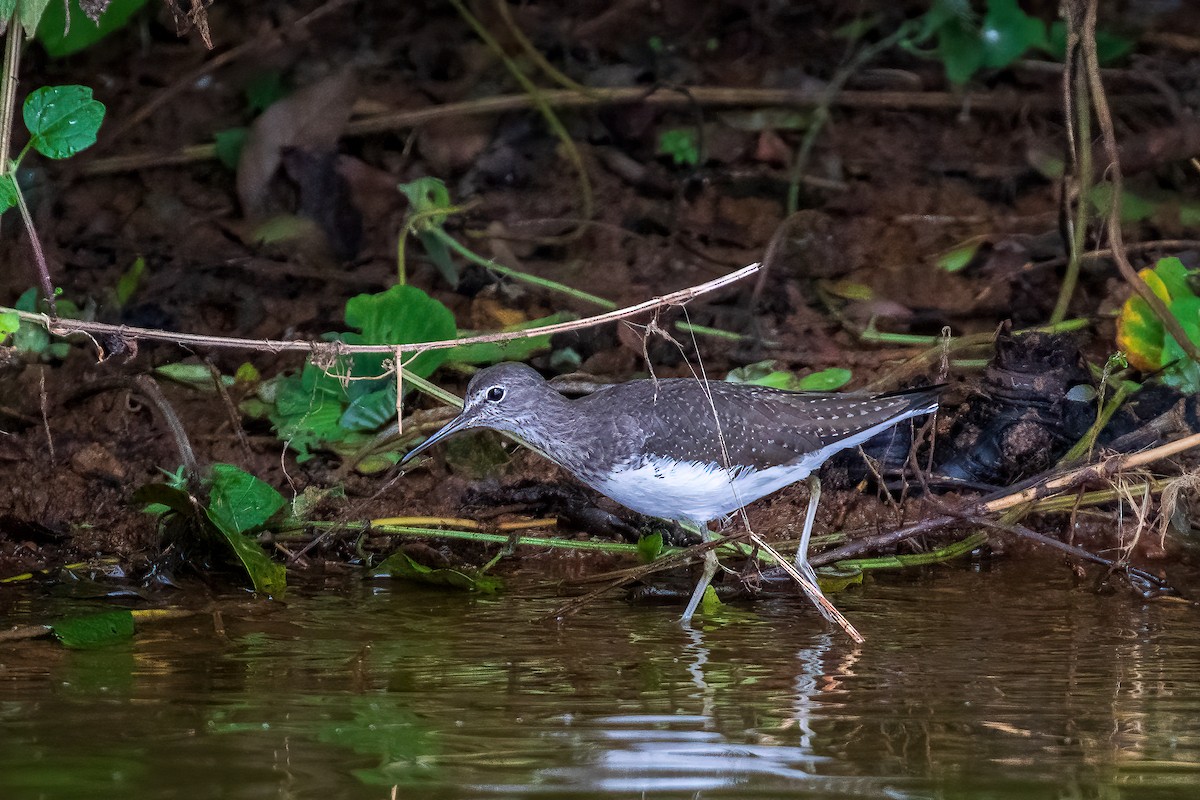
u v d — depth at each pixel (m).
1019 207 15.31
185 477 10.54
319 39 16.95
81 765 6.37
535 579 10.35
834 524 11.12
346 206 14.80
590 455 9.84
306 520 11.02
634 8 17.83
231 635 8.70
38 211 14.46
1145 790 6.12
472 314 13.59
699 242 14.83
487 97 16.52
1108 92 16.62
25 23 9.45
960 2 15.97
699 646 8.52
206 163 15.41
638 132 16.23
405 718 7.05
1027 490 10.22
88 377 12.47
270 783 6.17
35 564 10.46
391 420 11.97
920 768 6.38
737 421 9.61
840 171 15.88
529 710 7.21
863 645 8.53
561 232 15.04
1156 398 11.91
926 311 13.66
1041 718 7.08
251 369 12.48
